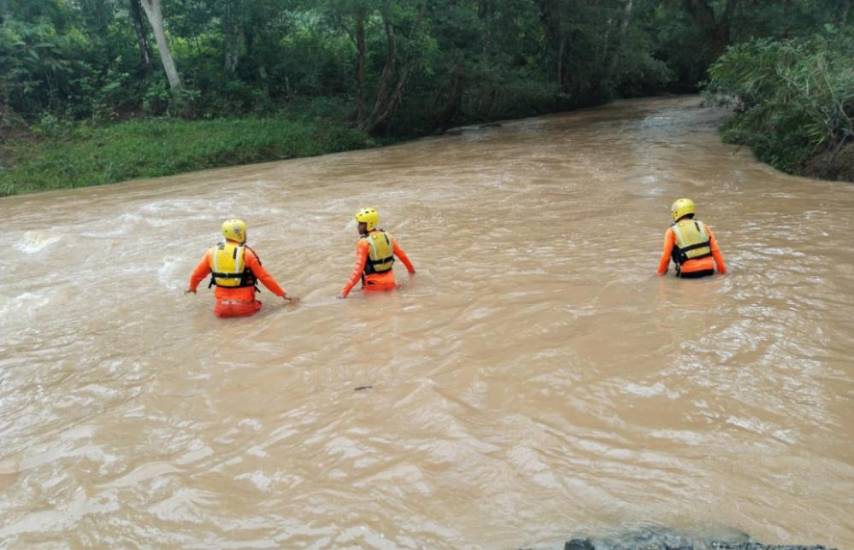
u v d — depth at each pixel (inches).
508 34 1221.7
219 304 262.7
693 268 265.3
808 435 145.2
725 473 132.4
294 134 1006.4
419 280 292.7
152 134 968.9
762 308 226.7
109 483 148.7
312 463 149.9
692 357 190.2
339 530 124.6
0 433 179.6
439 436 156.3
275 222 461.7
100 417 183.3
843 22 821.9
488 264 312.2
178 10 1216.8
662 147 745.6
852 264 271.9
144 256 386.0
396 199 522.6
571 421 158.6
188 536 127.3
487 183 573.0
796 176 516.4
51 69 1055.0
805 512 118.3
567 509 124.5
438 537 120.0
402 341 220.8
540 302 249.6
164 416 181.0
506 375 187.0
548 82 1444.4
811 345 193.8
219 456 157.0
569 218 403.2
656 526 116.7
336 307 263.3
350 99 1232.2
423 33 1077.1
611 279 274.4
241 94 1201.4
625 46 1533.0
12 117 970.1
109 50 1198.3
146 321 267.4
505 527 121.0
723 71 669.9
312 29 1278.3
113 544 126.7
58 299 306.5
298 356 215.5
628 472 135.3
